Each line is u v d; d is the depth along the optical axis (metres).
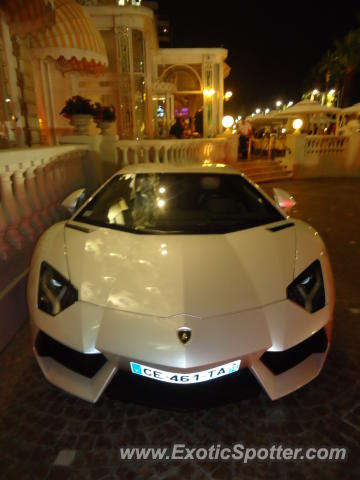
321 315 2.03
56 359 2.07
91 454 1.84
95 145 6.64
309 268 2.22
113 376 1.88
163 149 8.12
